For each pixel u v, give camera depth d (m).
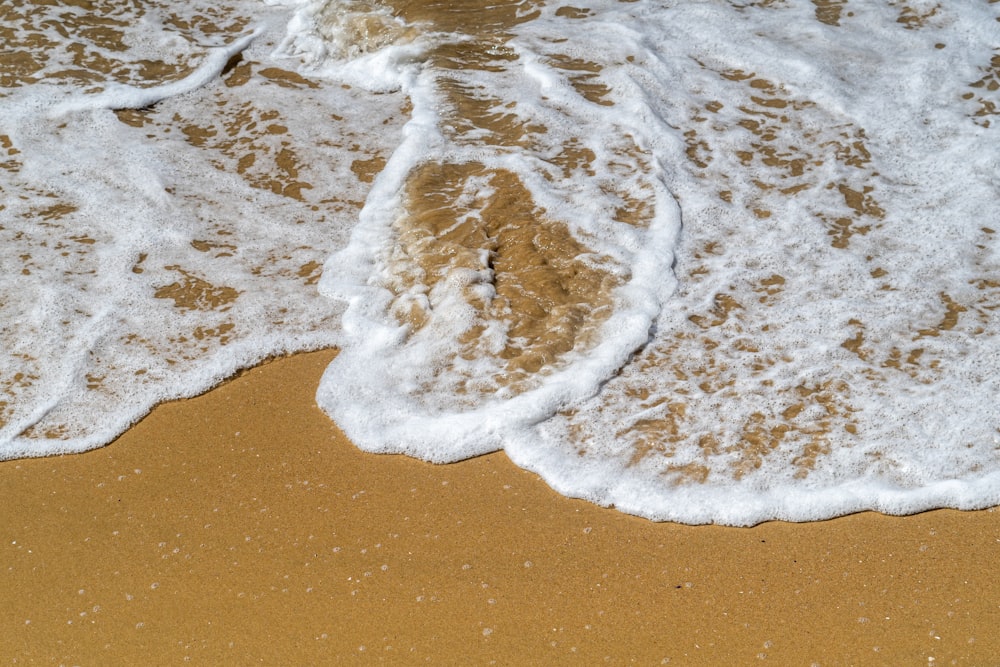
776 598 2.65
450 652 2.55
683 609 2.63
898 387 3.37
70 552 2.93
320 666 2.53
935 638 2.50
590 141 4.82
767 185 4.48
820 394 3.36
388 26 6.06
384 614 2.67
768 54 5.50
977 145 4.68
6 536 3.00
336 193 4.62
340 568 2.82
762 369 3.48
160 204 4.56
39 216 4.48
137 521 3.03
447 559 2.83
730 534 2.88
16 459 3.29
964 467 3.05
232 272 4.13
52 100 5.38
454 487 3.10
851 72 5.32
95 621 2.70
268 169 4.82
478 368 3.55
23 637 2.67
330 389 3.50
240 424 3.39
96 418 3.44
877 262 3.97
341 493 3.09
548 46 5.70
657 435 3.24
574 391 3.41
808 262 3.98
